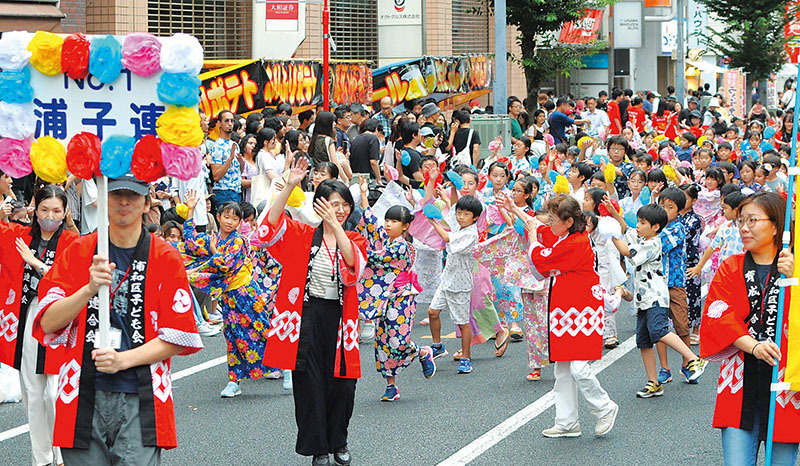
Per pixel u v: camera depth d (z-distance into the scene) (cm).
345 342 722
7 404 908
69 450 534
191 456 775
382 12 2736
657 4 3600
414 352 917
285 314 714
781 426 560
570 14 2616
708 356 584
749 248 571
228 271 930
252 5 2144
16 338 704
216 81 1639
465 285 1035
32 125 518
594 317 805
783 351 559
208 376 1021
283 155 1480
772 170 1457
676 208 1036
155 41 504
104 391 532
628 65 4191
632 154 1736
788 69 4738
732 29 3628
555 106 2372
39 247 701
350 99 1945
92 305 533
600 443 807
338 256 718
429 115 1731
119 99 515
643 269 952
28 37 509
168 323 530
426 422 861
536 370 1005
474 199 1038
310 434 717
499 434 827
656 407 913
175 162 510
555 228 814
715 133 2275
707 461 763
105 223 508
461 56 2362
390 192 1200
